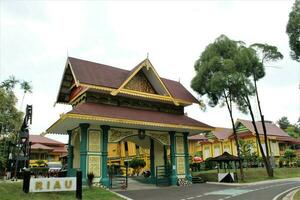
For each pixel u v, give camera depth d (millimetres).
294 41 21422
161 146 32188
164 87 30000
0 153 33312
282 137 62438
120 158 53844
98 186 23266
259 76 38500
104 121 24438
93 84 25875
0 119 40094
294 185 27203
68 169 27766
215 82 33375
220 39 36812
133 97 28859
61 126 26797
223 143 64500
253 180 34938
